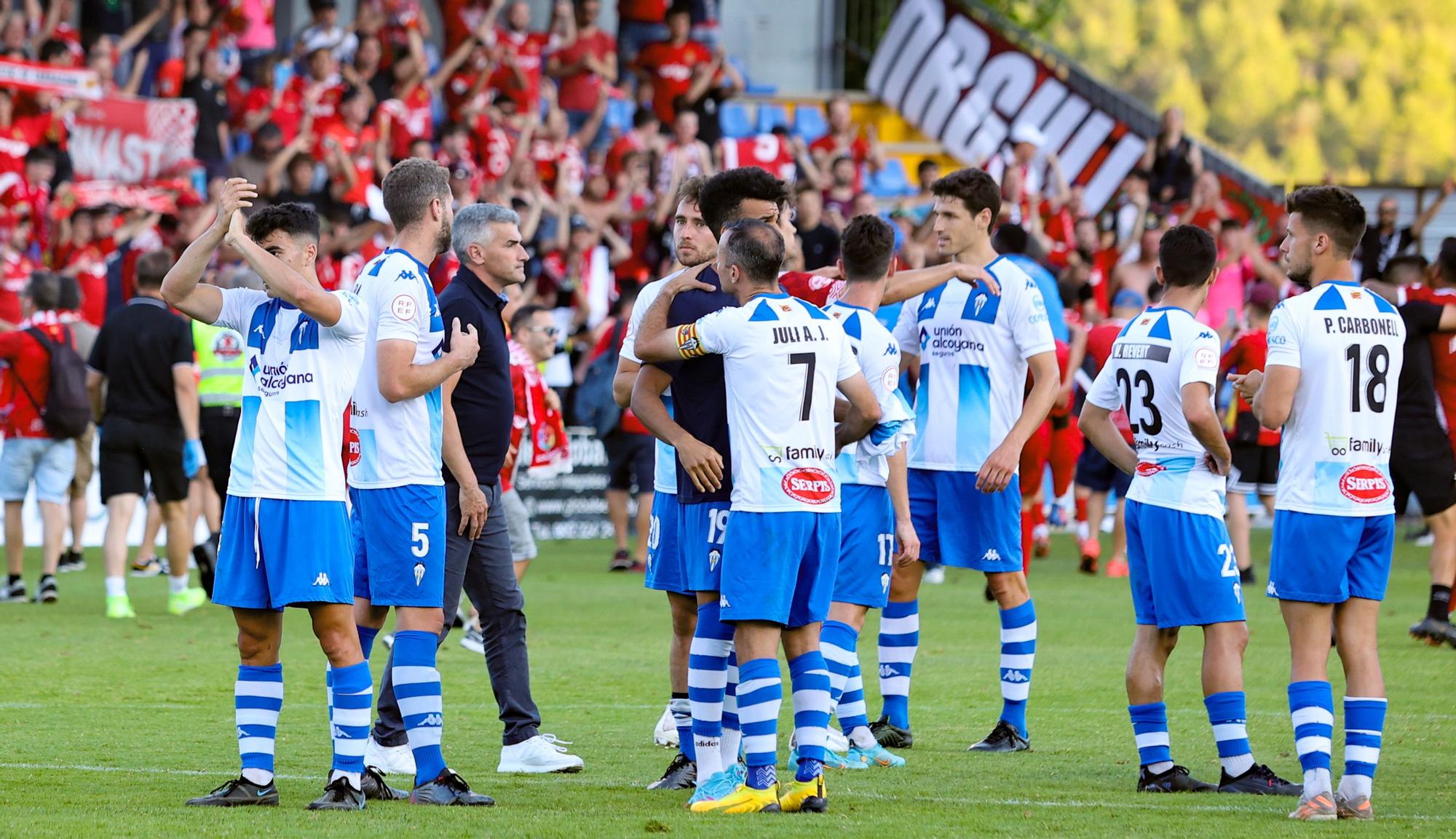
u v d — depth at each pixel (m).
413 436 20.20
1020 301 25.00
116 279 54.62
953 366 25.23
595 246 67.25
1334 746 24.42
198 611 41.00
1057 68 79.62
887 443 20.62
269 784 19.42
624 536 52.31
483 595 22.52
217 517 48.38
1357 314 19.88
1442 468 35.88
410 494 20.16
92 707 26.72
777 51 87.25
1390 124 148.00
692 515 20.02
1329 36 150.00
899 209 69.06
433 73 74.81
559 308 65.12
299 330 19.03
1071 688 29.78
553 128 70.31
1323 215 20.20
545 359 38.94
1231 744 20.94
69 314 49.94
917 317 26.02
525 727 22.41
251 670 19.47
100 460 39.72
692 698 20.05
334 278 59.41
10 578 43.16
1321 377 19.75
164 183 60.84
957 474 24.94
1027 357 24.88
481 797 19.70
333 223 59.94
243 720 19.34
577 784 21.36
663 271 67.75
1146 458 21.41
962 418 25.03
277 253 19.47
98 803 19.16
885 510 23.06
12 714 25.91
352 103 64.38
